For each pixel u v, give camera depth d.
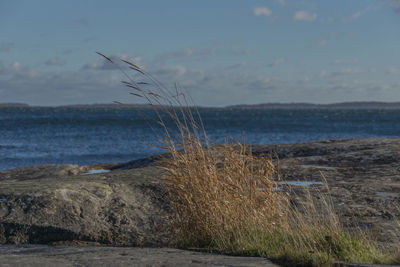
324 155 9.63
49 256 3.94
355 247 4.16
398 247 4.17
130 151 27.50
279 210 5.20
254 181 5.27
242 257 4.05
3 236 5.09
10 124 65.38
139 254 4.08
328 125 69.94
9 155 25.19
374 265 3.51
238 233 4.77
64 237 5.16
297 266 3.77
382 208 5.72
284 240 4.53
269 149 10.74
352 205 5.87
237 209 5.00
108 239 5.20
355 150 9.94
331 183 6.97
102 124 65.62
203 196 5.04
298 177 7.55
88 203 5.64
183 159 5.29
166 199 5.86
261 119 100.19
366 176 7.46
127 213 5.60
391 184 6.79
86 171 10.42
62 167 10.26
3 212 5.29
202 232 5.00
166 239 5.18
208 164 5.27
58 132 46.56
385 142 10.45
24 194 5.55
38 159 23.55
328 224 4.93
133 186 6.34
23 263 3.55
